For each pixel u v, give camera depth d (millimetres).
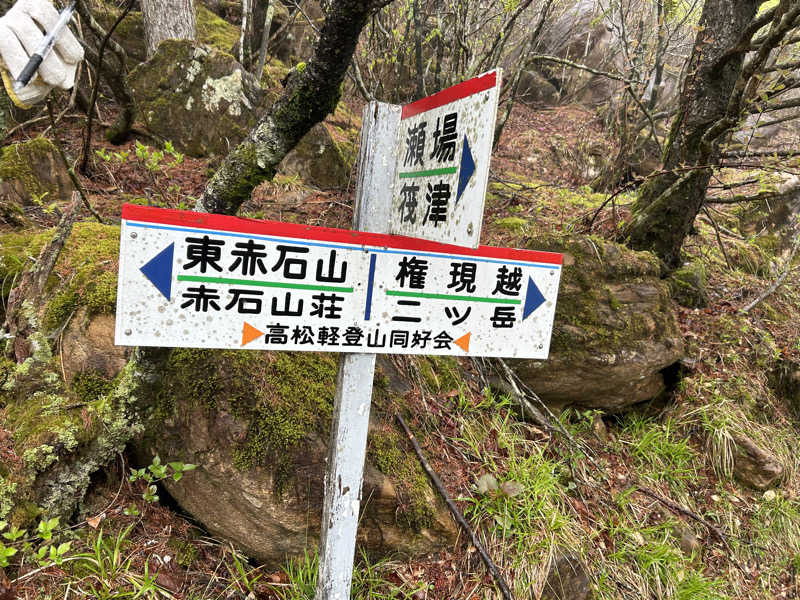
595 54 9586
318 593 1784
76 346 2166
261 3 7000
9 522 1792
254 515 2117
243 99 4551
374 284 1514
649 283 3779
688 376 4004
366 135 1567
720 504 3541
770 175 4211
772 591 3232
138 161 4262
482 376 3379
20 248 2580
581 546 2730
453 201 1299
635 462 3625
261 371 2260
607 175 6719
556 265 1710
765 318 4730
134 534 2092
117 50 3865
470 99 1230
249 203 3758
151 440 2174
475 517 2580
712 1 3764
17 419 1972
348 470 1674
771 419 4070
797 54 5004
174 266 1317
